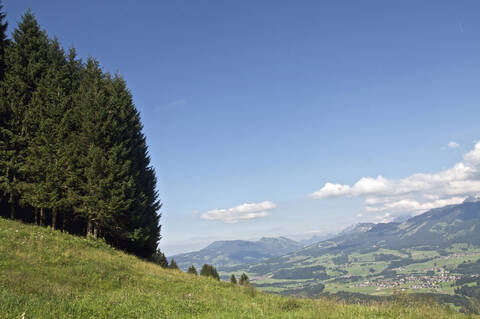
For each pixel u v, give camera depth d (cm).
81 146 3019
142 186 3562
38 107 2984
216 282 2803
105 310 1097
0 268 1583
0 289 1212
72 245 2467
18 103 2953
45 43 3406
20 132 2933
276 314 1147
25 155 2914
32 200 2805
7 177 2798
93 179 2898
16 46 3209
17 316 874
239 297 2128
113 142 3142
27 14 3312
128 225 3191
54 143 2955
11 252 1842
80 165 2950
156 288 2047
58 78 3269
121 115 3253
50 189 2844
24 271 1642
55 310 989
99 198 2930
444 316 1090
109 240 3531
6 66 3169
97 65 3509
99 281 1872
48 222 3441
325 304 1292
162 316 1108
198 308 1333
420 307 1168
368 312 1130
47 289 1374
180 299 1518
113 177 2956
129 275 2144
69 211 3036
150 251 3800
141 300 1395
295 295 1939
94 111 3066
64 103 3091
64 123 3002
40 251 2022
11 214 2939
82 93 3189
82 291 1631
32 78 3158
